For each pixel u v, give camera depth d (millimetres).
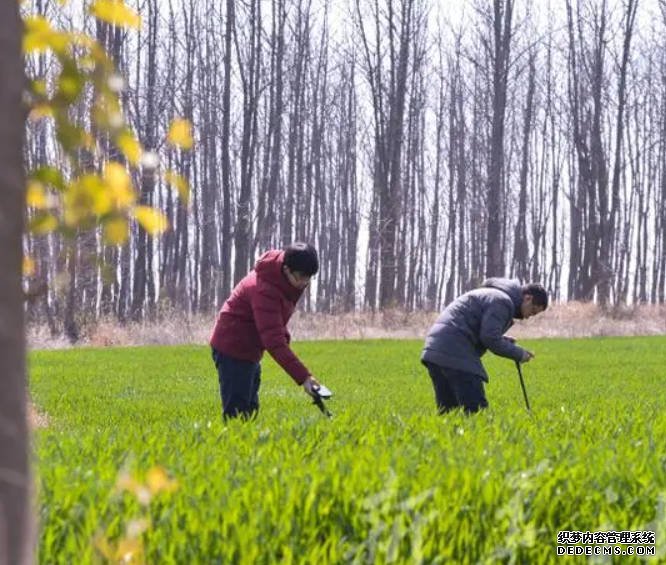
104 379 20516
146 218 1876
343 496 5828
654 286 82562
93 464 7160
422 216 87875
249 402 10641
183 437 8703
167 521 5324
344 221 87938
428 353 11367
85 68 1886
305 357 28328
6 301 1719
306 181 87000
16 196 1731
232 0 53344
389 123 57844
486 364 25250
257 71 54812
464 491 6086
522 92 85500
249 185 53125
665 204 82375
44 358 27750
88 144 1899
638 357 28828
